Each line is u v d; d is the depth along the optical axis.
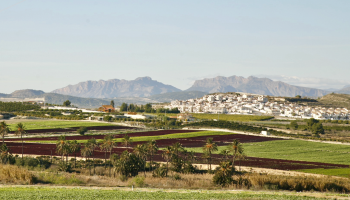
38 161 105.25
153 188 66.31
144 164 98.56
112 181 77.38
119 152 132.50
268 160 126.06
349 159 132.50
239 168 109.94
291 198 54.69
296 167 114.62
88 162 112.56
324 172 107.19
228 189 70.94
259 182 76.06
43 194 51.84
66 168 97.69
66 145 111.06
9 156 103.12
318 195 59.62
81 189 59.12
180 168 101.56
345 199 55.88
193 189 67.69
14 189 56.34
